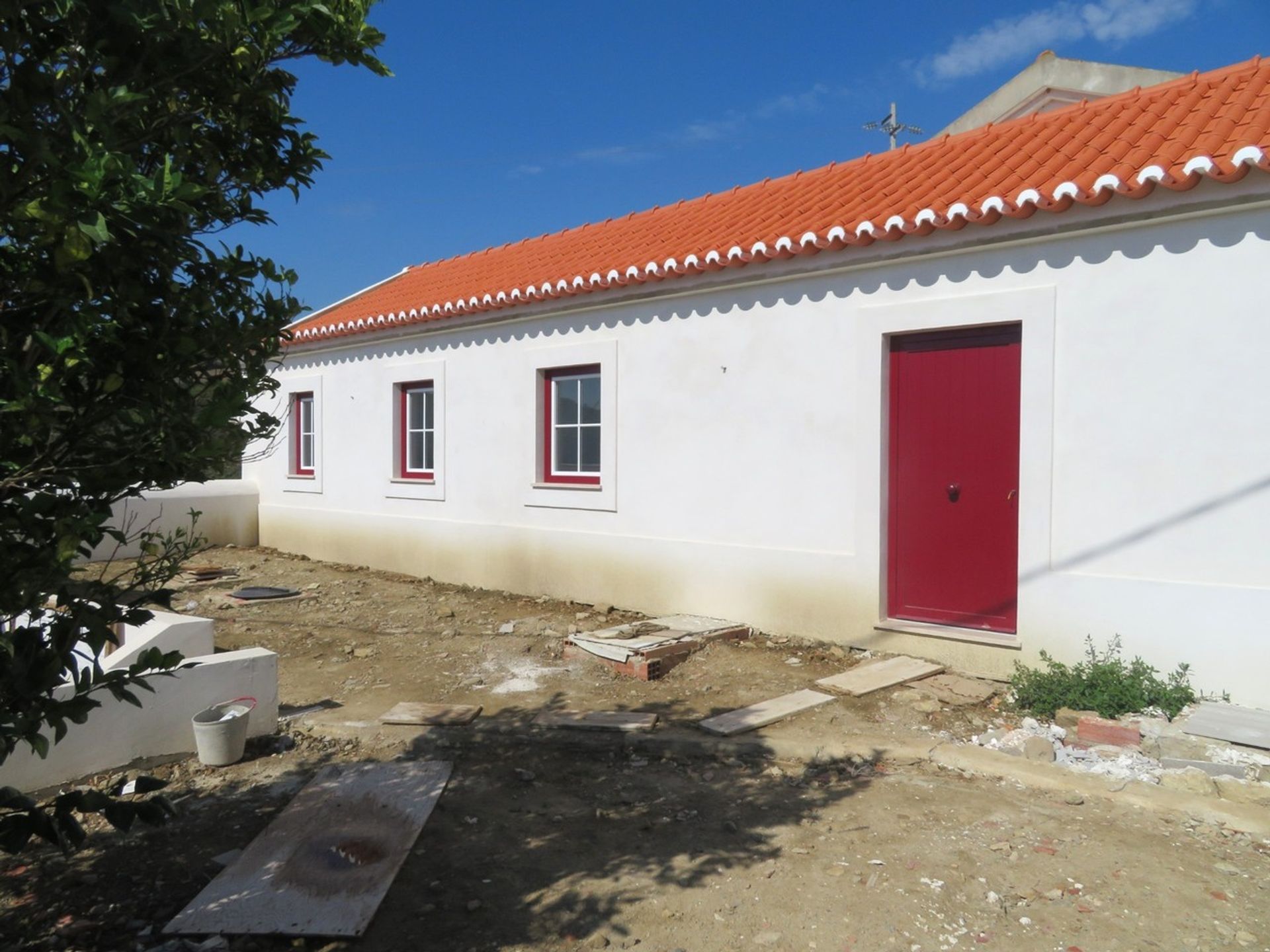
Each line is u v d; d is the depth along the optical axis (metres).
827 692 6.11
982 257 6.39
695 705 6.07
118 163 2.15
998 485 6.54
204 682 5.32
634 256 9.17
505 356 10.18
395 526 11.77
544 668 7.06
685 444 8.31
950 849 4.04
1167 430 5.62
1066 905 3.54
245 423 3.06
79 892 3.78
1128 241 5.75
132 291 2.47
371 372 12.16
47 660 2.54
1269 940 3.29
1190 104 6.98
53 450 2.49
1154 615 5.63
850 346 7.12
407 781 4.90
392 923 3.53
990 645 6.34
